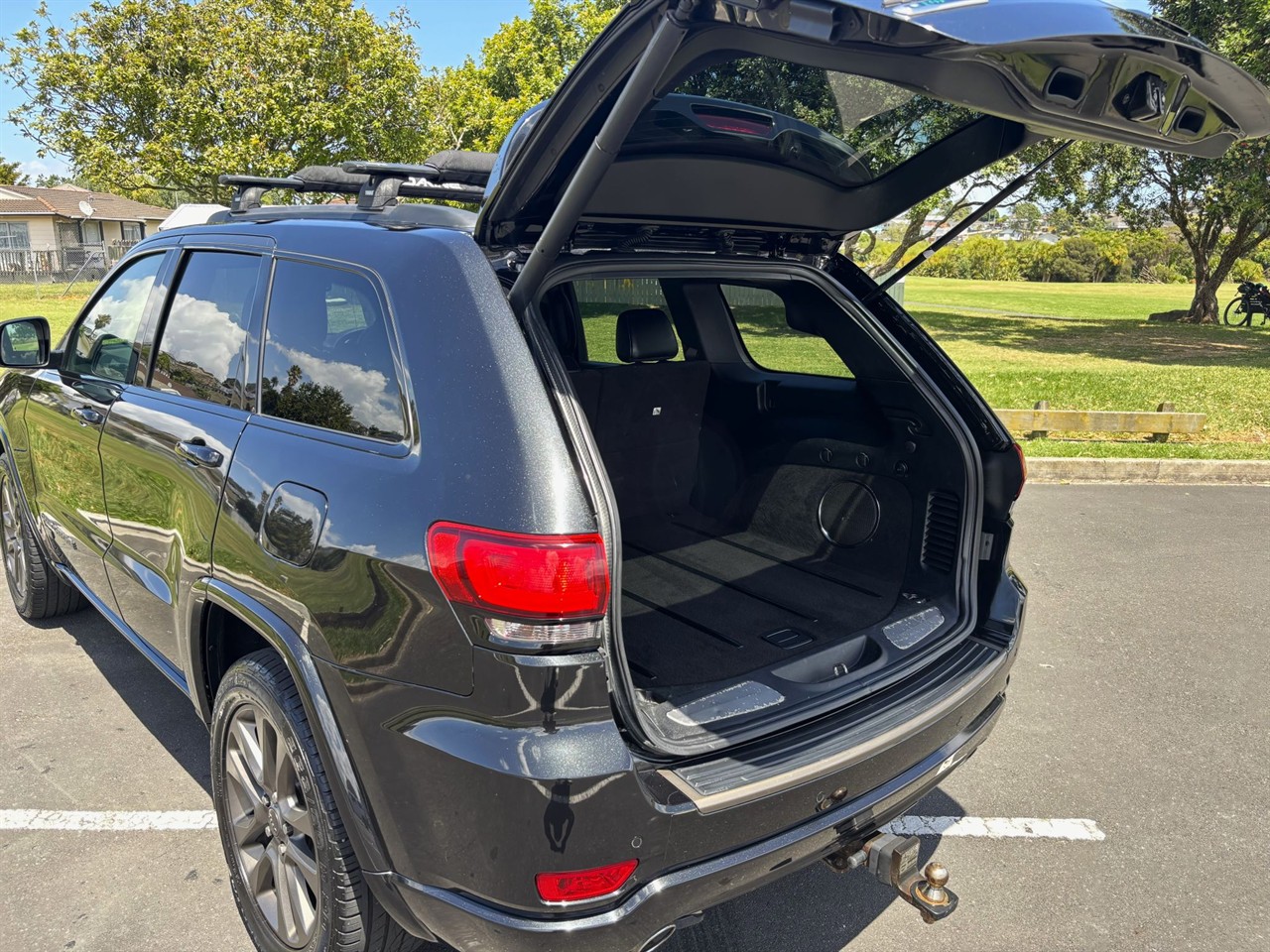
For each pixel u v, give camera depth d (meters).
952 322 26.64
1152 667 4.44
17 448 3.95
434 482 1.86
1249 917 2.78
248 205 2.91
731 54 1.71
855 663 2.63
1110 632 4.84
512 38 35.03
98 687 3.87
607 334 3.39
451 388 1.91
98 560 3.31
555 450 1.82
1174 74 1.71
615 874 1.79
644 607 3.09
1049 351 18.94
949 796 3.38
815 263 3.06
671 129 2.08
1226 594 5.38
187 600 2.54
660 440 3.80
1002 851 3.07
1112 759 3.65
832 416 3.35
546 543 1.75
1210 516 6.96
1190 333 23.62
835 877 2.95
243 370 2.49
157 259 3.12
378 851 1.97
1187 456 8.34
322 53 18.86
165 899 2.68
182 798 3.14
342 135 19.11
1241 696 4.17
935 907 2.17
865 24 1.50
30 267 35.28
